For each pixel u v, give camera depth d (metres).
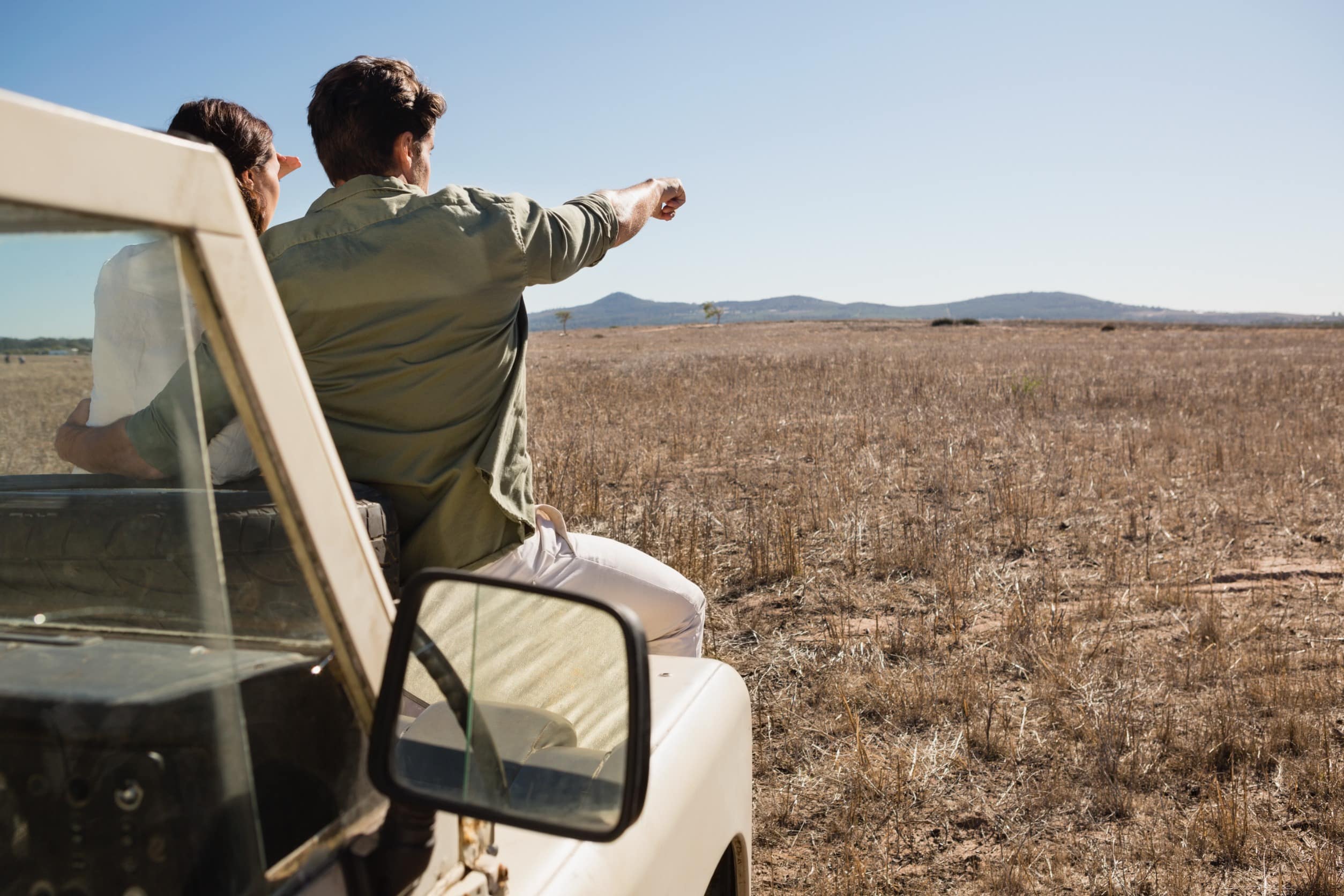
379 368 1.80
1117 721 3.96
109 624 1.03
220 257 0.88
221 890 0.92
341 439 1.81
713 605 5.62
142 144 0.80
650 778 1.49
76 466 1.04
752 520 7.28
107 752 0.90
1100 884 3.04
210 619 0.95
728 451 11.02
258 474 1.21
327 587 1.00
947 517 7.29
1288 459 9.71
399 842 1.06
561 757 1.27
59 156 0.73
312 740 1.05
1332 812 3.35
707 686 1.83
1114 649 4.84
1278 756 3.74
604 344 60.31
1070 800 3.51
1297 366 24.05
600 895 1.24
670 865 1.48
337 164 1.97
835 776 3.70
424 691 1.47
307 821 1.04
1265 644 4.80
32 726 0.92
